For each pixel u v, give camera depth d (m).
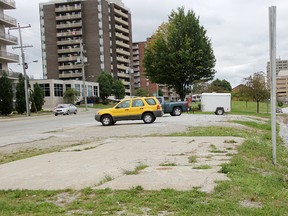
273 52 8.91
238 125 21.53
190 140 13.04
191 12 48.12
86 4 120.50
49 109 74.12
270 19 8.76
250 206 4.98
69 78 121.81
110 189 6.03
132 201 5.28
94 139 15.34
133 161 8.90
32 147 13.66
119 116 23.14
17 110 60.59
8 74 62.28
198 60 46.34
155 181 6.39
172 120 25.70
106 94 107.12
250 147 11.46
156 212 4.79
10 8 65.75
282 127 26.02
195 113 40.66
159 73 48.97
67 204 5.40
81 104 86.19
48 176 7.48
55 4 121.94
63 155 10.66
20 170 8.47
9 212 5.07
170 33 47.50
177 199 5.23
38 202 5.60
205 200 5.21
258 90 51.22
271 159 9.86
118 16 134.38
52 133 19.06
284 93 115.62
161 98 34.00
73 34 119.94
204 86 71.81
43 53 124.44
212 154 9.70
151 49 50.91
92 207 5.13
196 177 6.60
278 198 5.46
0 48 63.12
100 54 120.31
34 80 78.50
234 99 93.06
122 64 135.12
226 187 5.84
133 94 139.38
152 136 15.32
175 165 8.12
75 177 7.21
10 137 17.88
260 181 6.49
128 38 138.25
